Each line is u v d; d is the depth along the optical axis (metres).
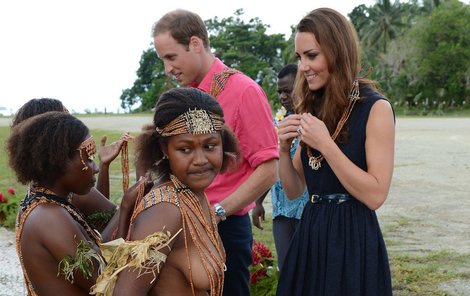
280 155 3.25
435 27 55.53
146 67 70.25
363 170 2.90
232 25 63.59
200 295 2.29
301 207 4.35
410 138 22.84
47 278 2.39
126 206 2.49
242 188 3.35
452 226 7.94
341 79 2.88
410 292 5.44
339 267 2.88
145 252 2.04
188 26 3.37
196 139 2.28
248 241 3.60
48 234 2.36
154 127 2.37
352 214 2.91
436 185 11.19
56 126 2.43
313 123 2.85
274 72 60.53
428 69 55.19
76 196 2.97
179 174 2.32
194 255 2.24
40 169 2.42
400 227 7.91
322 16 2.88
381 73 57.09
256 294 4.77
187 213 2.24
